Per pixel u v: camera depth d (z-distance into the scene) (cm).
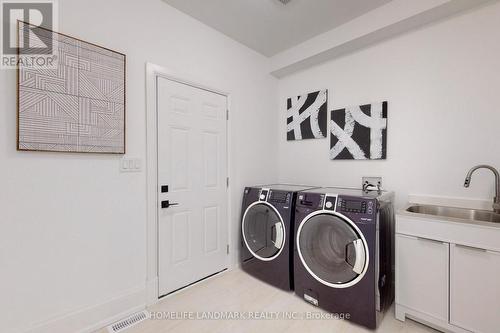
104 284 168
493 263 136
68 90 150
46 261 144
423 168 209
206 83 235
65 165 152
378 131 233
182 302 195
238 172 270
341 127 260
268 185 286
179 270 213
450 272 150
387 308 186
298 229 202
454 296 149
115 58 171
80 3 157
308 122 292
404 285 169
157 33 198
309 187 260
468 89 187
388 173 229
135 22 184
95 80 162
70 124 151
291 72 308
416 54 211
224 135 255
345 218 174
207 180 238
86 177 160
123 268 177
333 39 243
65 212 151
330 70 271
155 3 196
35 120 138
